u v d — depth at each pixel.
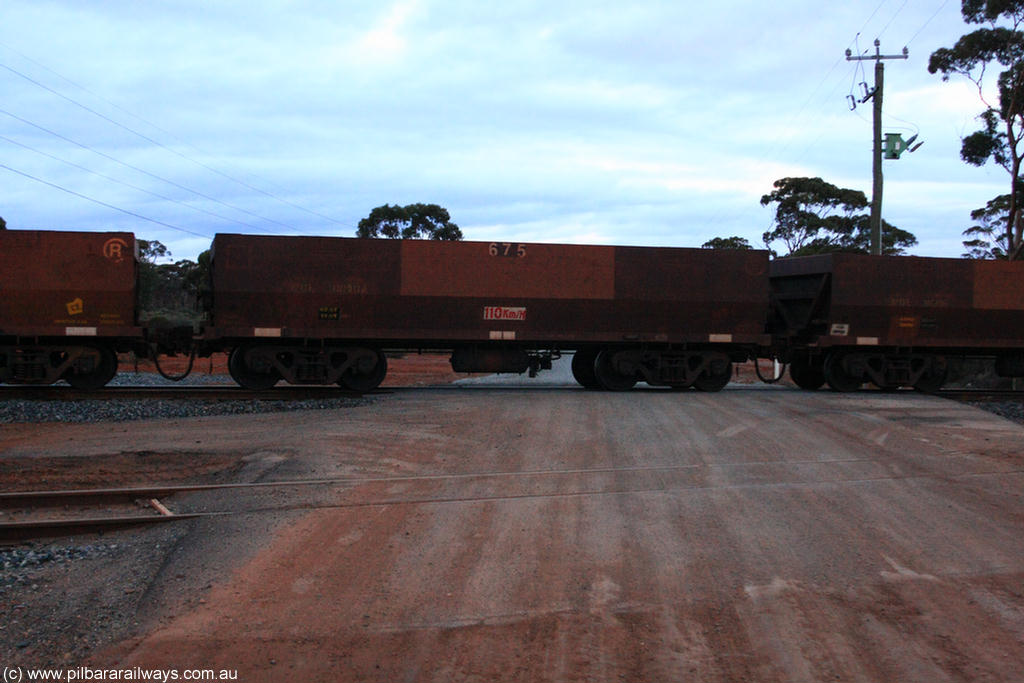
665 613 5.64
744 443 11.41
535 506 8.13
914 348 21.17
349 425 12.88
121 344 18.52
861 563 6.66
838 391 20.98
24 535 7.58
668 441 11.55
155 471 10.15
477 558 6.62
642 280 19.45
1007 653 5.15
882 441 11.70
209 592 5.85
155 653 4.97
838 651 5.14
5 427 13.39
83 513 8.36
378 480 9.15
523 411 14.51
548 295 19.09
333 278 18.39
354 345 19.08
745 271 19.84
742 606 5.78
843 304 20.03
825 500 8.45
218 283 18.03
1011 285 20.89
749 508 8.12
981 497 8.72
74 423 13.97
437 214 57.81
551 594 5.93
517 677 4.75
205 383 23.06
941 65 35.03
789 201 53.12
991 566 6.66
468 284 18.86
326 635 5.24
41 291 17.45
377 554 6.67
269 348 18.56
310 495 8.54
